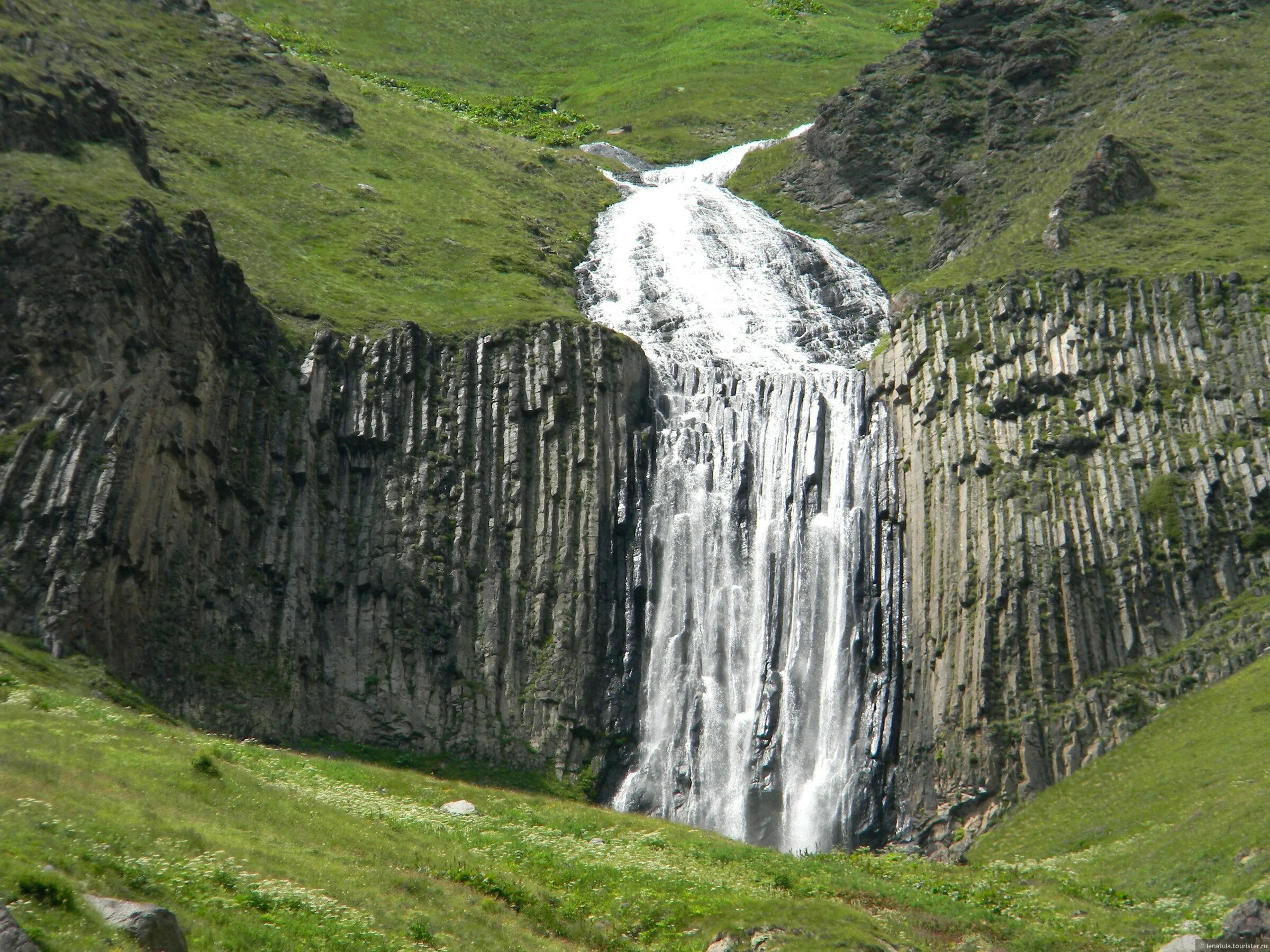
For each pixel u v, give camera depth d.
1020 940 28.84
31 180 47.56
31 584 40.03
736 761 52.00
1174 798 40.62
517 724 48.56
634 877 30.53
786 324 66.81
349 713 46.88
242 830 27.17
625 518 54.12
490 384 54.84
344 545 49.84
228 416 49.06
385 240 64.56
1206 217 63.81
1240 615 47.56
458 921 25.42
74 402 43.34
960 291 59.81
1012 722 47.44
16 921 17.17
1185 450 51.34
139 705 39.78
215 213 60.91
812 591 54.47
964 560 51.50
